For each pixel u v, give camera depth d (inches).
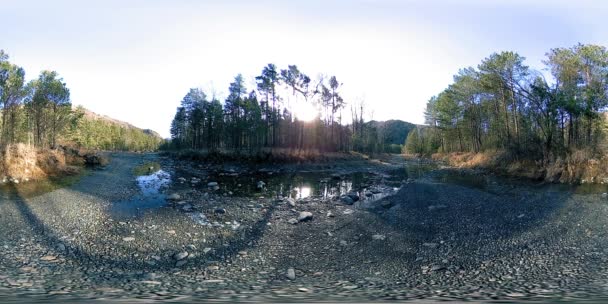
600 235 466.0
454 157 2407.7
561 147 1170.6
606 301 257.3
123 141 4608.8
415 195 875.4
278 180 1353.3
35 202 689.6
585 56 1278.3
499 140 1750.7
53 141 1501.0
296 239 530.9
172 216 634.2
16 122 1282.0
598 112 1242.6
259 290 311.6
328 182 1301.7
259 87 2600.9
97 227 539.8
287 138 2778.1
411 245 479.2
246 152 2203.5
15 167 919.7
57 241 460.8
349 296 289.7
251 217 670.5
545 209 639.1
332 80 2928.2
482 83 1726.1
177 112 3329.2
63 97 1486.2
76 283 324.8
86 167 1395.2
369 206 787.4
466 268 375.6
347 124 3312.0
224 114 2728.8
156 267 393.1
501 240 471.2
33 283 319.0
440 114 2726.4
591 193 781.9
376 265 405.1
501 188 938.7
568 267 356.8
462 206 713.0
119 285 323.3
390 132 4525.1
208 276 363.3
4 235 473.4
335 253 458.9
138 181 1125.7
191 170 1647.4
